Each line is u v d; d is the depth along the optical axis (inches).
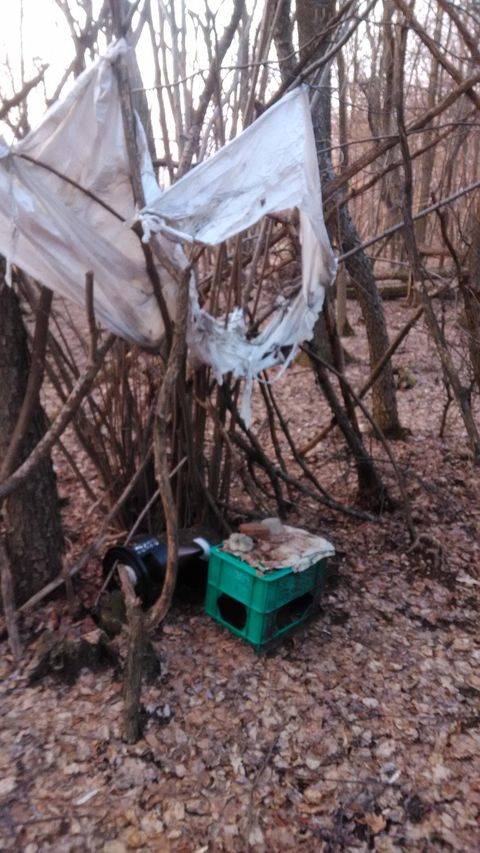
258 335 143.1
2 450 132.0
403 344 368.8
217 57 134.7
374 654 134.3
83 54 128.0
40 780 98.8
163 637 132.3
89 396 154.8
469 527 192.4
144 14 133.1
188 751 106.0
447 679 128.9
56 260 104.5
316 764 106.0
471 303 194.9
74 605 134.3
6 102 110.4
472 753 110.3
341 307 392.8
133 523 161.3
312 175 120.5
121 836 91.3
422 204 373.4
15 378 128.8
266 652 130.4
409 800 100.6
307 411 288.8
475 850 93.0
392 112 208.8
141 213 102.3
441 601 156.4
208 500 155.3
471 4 160.1
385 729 114.2
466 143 315.9
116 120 102.7
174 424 147.1
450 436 261.7
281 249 169.9
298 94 116.0
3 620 133.6
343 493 208.7
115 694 115.8
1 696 115.0
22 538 134.2
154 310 119.1
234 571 129.6
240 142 110.0
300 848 91.9
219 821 94.7
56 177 102.5
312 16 178.7
